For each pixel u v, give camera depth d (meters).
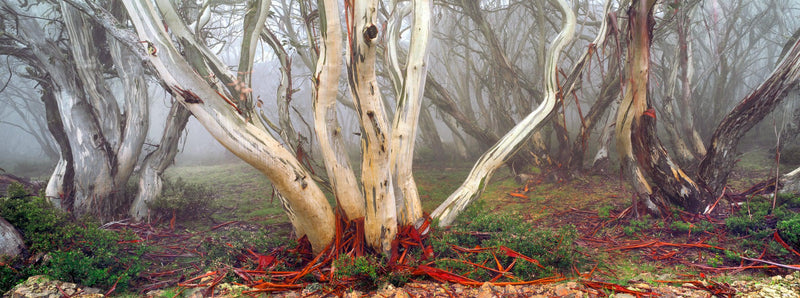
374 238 4.59
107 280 4.46
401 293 3.85
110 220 7.36
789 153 10.23
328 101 4.55
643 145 6.24
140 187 7.70
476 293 3.86
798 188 6.35
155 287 4.56
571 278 4.24
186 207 7.89
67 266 4.27
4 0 6.88
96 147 7.23
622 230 6.01
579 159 10.00
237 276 4.54
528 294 3.79
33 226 4.99
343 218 4.90
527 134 6.30
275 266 4.69
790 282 3.76
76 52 7.09
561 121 10.23
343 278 4.15
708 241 5.23
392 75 6.17
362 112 4.16
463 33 11.98
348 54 3.98
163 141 7.94
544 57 11.05
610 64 9.41
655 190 6.44
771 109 6.11
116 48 7.41
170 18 5.25
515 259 4.44
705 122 13.69
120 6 7.53
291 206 4.64
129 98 7.52
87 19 7.23
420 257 4.51
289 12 10.72
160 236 6.72
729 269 4.33
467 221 5.55
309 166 5.88
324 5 4.12
